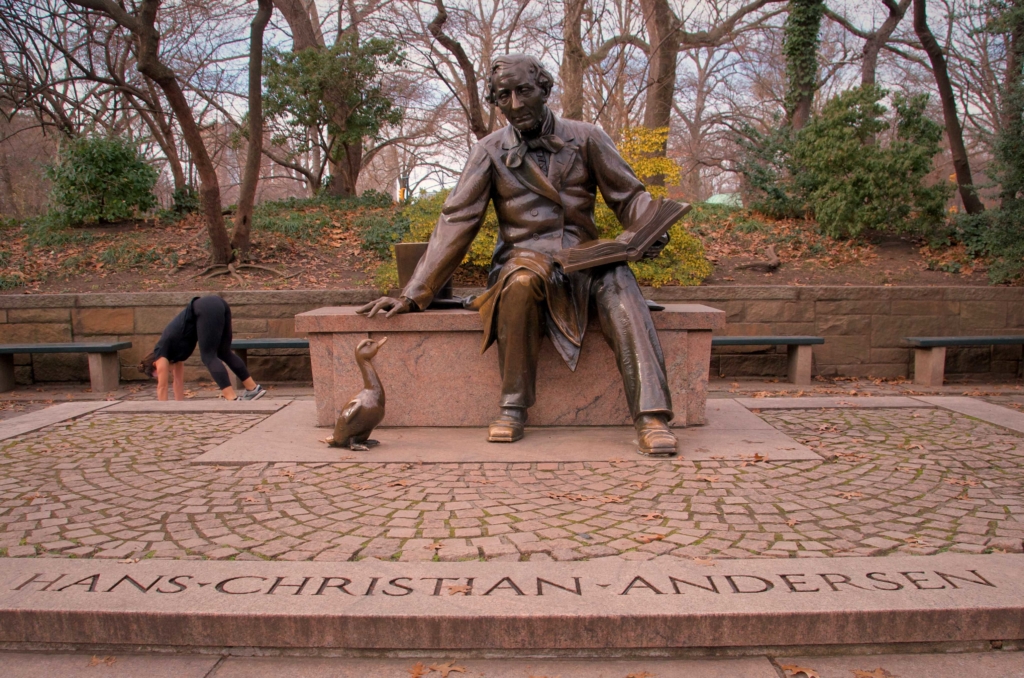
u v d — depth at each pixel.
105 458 4.84
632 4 16.98
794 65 17.88
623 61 14.99
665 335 5.43
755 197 15.70
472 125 16.19
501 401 5.17
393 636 2.60
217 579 2.88
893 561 2.98
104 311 10.52
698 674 2.52
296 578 2.88
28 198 27.14
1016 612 2.62
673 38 15.50
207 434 5.50
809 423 5.72
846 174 12.92
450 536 3.35
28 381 10.54
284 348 10.42
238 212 12.09
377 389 4.94
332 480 4.28
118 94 19.62
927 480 4.19
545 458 4.64
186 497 4.00
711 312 5.44
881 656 2.62
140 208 14.13
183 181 16.06
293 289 10.96
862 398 6.67
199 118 21.56
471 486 4.14
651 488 4.05
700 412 5.55
